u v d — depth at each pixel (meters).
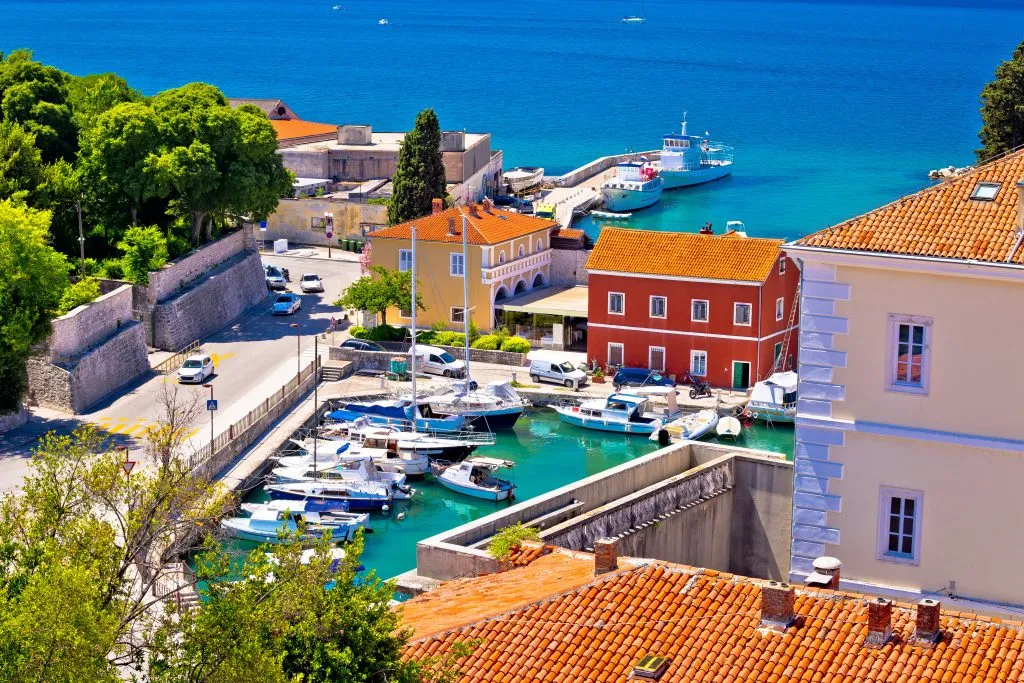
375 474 96.06
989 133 137.88
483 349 123.81
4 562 39.69
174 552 41.09
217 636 34.88
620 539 61.91
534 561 51.03
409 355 119.50
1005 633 36.84
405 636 37.56
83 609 33.91
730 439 107.56
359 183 175.25
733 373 117.00
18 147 123.81
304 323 132.00
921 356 45.47
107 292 116.50
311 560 37.25
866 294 45.69
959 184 47.25
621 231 122.19
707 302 116.50
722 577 40.78
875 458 46.38
